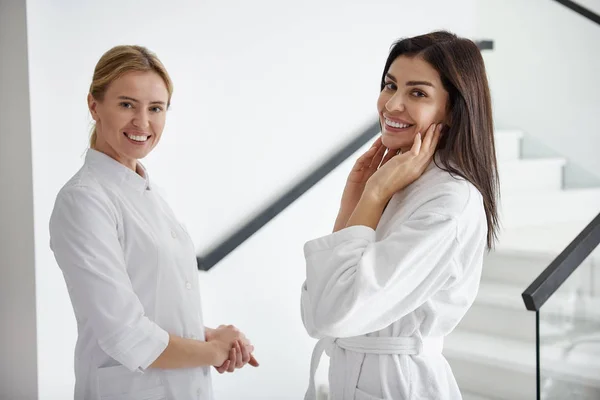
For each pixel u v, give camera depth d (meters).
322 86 3.27
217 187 2.96
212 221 2.96
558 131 4.24
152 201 1.79
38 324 2.50
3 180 2.57
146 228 1.74
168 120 2.81
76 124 2.57
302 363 3.29
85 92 2.59
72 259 1.61
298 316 3.28
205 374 1.82
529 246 3.51
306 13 3.20
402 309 1.52
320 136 3.28
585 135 4.16
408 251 1.47
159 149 2.79
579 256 2.58
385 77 1.72
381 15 3.48
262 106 3.08
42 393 2.52
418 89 1.60
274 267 3.19
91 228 1.62
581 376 2.62
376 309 1.49
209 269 2.93
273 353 3.20
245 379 3.11
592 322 2.66
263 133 3.09
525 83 4.25
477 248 1.62
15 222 2.54
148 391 1.71
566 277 2.54
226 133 2.98
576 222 4.05
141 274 1.71
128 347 1.61
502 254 3.53
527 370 2.84
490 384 2.98
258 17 3.04
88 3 2.58
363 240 1.54
